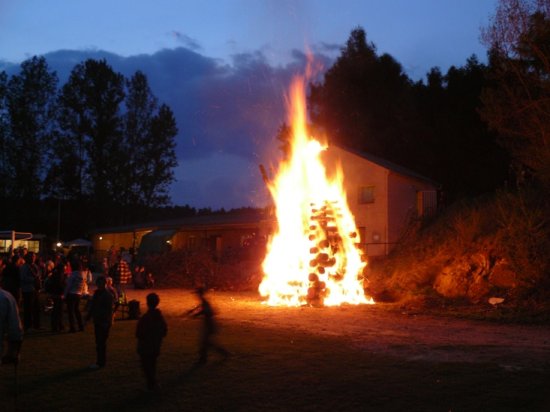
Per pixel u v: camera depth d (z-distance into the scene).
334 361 9.64
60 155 59.59
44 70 59.38
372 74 45.06
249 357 9.99
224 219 38.47
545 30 21.03
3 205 58.66
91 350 10.76
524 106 21.55
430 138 40.47
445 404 7.08
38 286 13.29
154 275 28.12
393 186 31.56
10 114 58.56
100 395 7.59
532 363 9.47
